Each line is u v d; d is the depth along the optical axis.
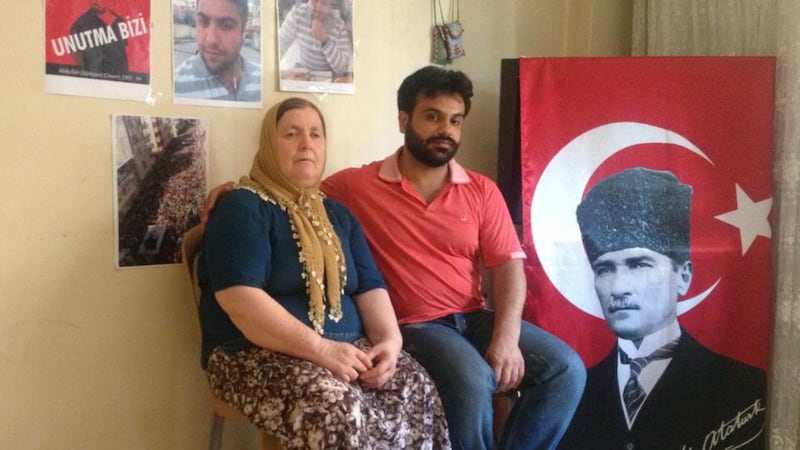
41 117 1.64
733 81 2.22
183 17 1.85
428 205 1.99
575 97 2.25
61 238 1.69
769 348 2.25
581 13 2.69
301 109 1.79
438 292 1.98
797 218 2.14
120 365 1.80
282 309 1.58
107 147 1.74
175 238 1.88
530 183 2.23
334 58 2.21
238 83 1.98
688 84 2.24
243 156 2.01
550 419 1.90
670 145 2.24
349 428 1.42
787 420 2.19
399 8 2.38
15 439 1.65
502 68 2.33
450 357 1.78
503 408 2.40
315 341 1.56
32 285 1.65
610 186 2.24
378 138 2.36
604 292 2.23
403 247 1.97
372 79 2.33
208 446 1.98
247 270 1.58
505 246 2.05
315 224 1.74
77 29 1.68
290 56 2.09
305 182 1.77
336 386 1.47
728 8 2.37
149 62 1.80
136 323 1.82
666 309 2.22
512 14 2.62
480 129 2.61
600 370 2.21
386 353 1.66
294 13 2.09
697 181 2.23
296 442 1.44
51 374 1.69
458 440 1.73
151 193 1.82
